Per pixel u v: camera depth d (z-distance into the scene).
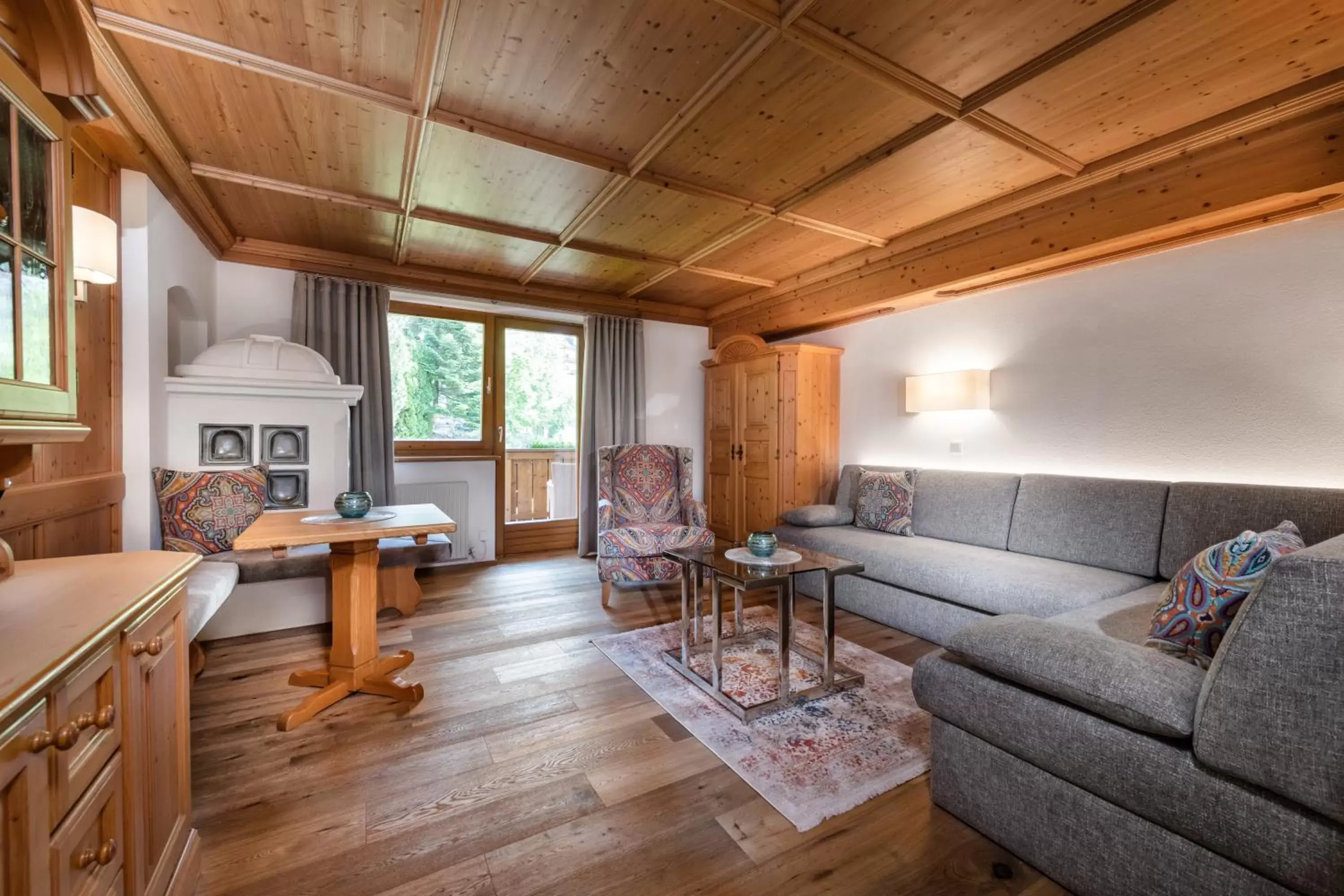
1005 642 1.47
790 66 1.93
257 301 3.68
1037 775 1.39
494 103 2.17
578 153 2.53
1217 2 1.58
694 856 1.43
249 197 2.96
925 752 1.89
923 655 2.77
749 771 1.78
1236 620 1.12
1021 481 3.26
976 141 2.35
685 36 1.80
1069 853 1.32
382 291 4.01
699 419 5.66
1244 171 2.20
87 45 1.19
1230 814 1.07
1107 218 2.60
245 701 2.23
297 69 1.95
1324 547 1.10
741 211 3.14
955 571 2.80
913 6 1.64
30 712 0.72
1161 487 2.69
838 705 2.21
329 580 3.15
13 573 1.20
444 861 1.41
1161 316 2.82
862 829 1.53
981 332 3.63
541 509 5.12
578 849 1.45
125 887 1.01
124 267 2.41
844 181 2.73
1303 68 1.88
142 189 2.43
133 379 2.46
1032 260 2.89
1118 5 1.64
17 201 1.03
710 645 2.85
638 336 5.17
